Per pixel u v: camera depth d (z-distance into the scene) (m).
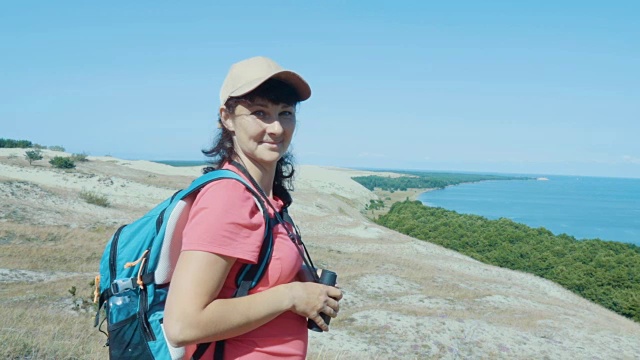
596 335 25.62
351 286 30.00
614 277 45.06
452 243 65.62
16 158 57.22
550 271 51.28
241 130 2.14
